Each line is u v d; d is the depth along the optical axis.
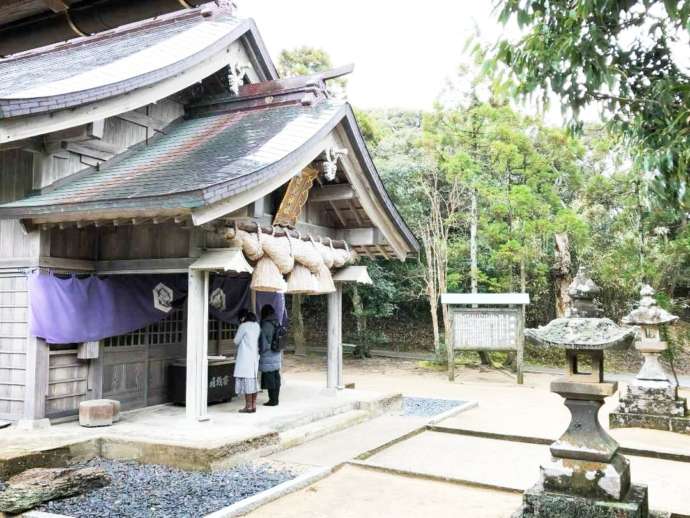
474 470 6.75
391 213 9.99
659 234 16.47
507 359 17.42
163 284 8.65
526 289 19.34
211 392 9.12
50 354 7.36
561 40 3.60
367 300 19.44
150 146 9.20
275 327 9.17
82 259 7.82
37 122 6.79
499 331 14.65
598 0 3.37
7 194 7.91
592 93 3.69
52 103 6.74
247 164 7.16
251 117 9.49
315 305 24.17
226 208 6.66
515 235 15.94
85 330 7.55
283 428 7.78
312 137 7.96
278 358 9.23
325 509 5.32
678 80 3.88
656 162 3.62
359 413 9.42
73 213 6.84
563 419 9.86
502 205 15.73
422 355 19.89
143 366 8.73
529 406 11.27
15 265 7.40
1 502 4.89
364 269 10.28
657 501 5.67
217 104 10.09
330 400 9.70
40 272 7.28
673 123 3.54
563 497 4.46
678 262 16.92
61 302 7.34
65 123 7.10
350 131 8.86
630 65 4.01
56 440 6.46
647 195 4.34
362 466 6.72
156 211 6.49
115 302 7.94
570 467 4.56
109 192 6.94
